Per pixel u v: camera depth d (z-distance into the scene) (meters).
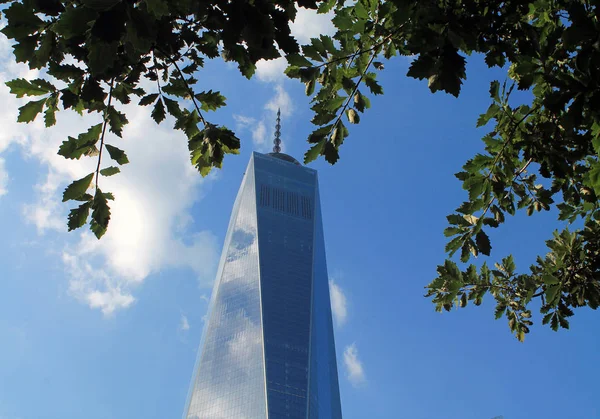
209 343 168.88
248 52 6.32
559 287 11.39
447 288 12.13
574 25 6.60
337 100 8.59
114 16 5.00
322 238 193.38
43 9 5.93
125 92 7.31
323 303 177.38
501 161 10.15
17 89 6.76
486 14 7.48
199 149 7.71
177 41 6.99
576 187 11.00
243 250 183.62
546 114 9.72
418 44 6.72
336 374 168.00
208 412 154.00
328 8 8.44
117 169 7.10
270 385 150.38
